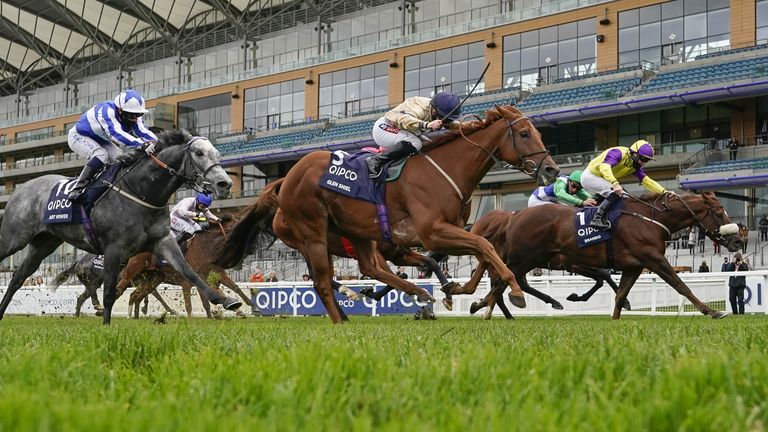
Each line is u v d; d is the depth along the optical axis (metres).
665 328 6.64
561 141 38.16
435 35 41.94
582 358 3.23
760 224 28.73
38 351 3.99
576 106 34.66
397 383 2.63
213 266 13.23
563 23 38.03
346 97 45.00
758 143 32.91
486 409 2.15
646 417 2.04
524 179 37.34
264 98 48.25
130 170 8.95
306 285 18.28
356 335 5.70
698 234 28.14
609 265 11.57
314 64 46.09
